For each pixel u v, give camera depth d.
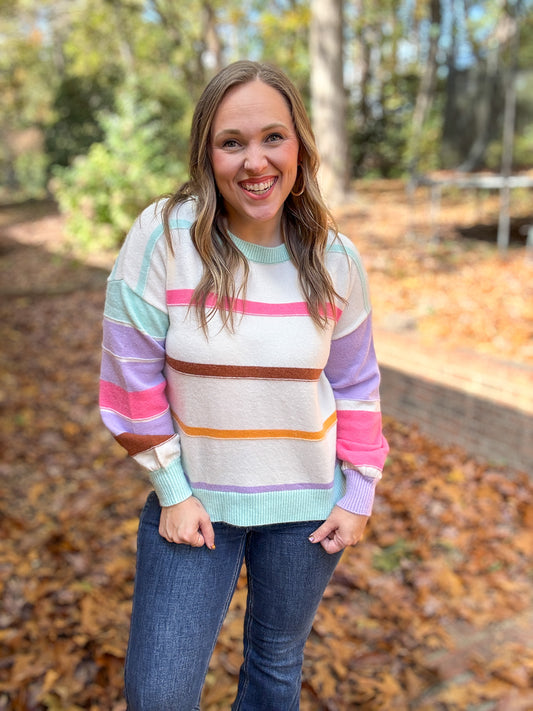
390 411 4.52
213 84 1.31
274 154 1.31
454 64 8.89
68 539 3.26
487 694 2.31
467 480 3.67
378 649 2.53
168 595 1.38
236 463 1.38
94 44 19.58
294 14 13.95
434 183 8.65
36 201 21.52
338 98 11.64
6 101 31.33
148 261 1.33
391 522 3.37
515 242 8.70
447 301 6.40
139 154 10.49
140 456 1.37
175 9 17.27
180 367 1.33
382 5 19.86
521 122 8.38
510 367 4.65
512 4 7.89
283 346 1.33
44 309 8.34
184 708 1.36
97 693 2.28
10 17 21.34
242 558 1.49
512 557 3.06
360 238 9.30
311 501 1.45
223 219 1.38
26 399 5.36
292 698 1.55
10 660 2.41
